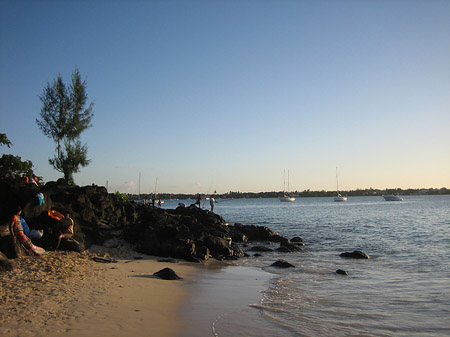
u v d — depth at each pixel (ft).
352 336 27.25
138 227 68.85
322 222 162.91
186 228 73.61
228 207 409.49
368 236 107.24
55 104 99.66
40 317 26.68
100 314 28.60
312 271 55.11
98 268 46.21
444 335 27.91
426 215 208.13
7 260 40.73
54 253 49.83
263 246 82.79
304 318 31.35
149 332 25.82
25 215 53.21
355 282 47.29
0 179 56.03
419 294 40.86
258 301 36.81
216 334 26.37
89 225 64.54
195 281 45.83
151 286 39.86
